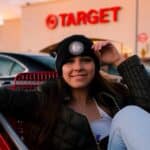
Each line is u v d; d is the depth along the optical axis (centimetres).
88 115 219
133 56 232
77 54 214
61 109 206
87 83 218
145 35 1468
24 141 209
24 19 1847
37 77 246
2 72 640
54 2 1744
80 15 1662
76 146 203
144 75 226
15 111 204
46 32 1778
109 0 1570
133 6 1499
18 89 229
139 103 217
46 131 205
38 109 207
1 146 177
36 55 650
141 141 160
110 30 1568
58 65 218
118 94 225
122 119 171
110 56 235
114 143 175
